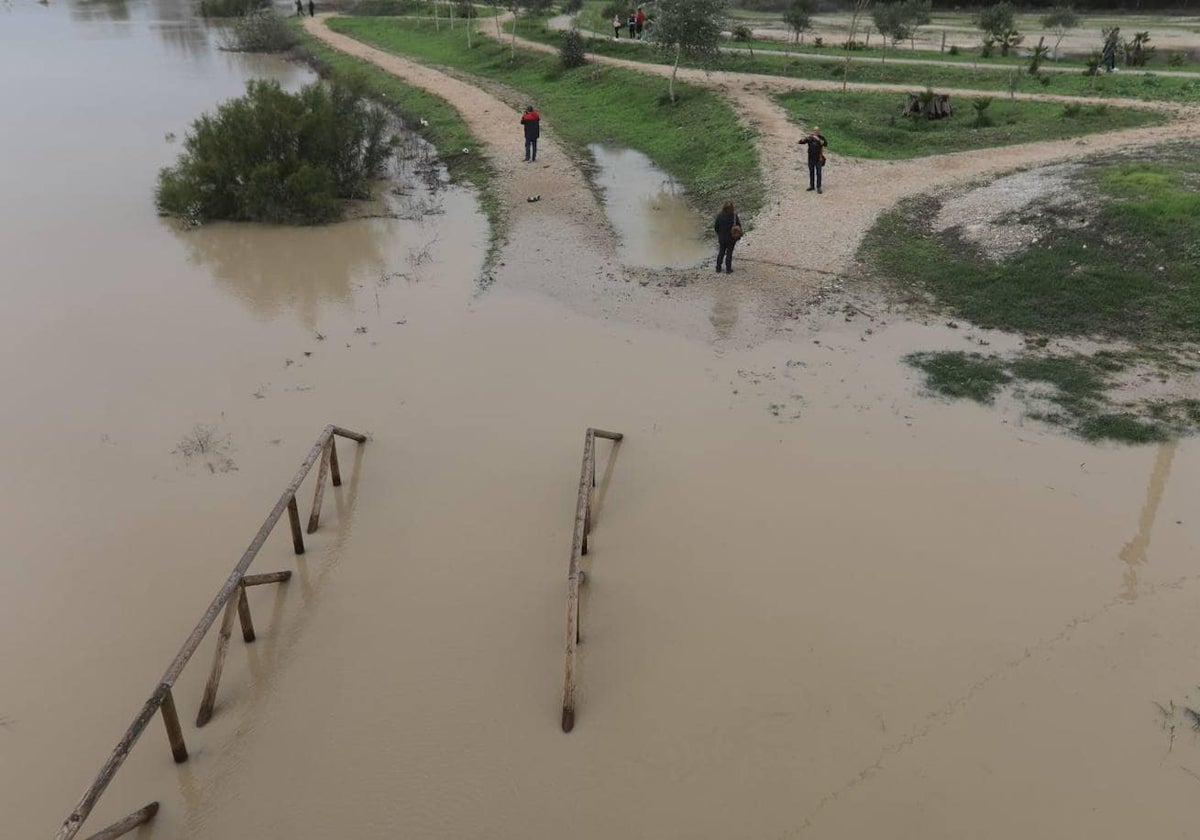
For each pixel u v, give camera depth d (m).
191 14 62.25
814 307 13.75
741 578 8.20
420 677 7.22
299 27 52.19
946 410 10.80
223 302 14.77
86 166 22.73
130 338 13.29
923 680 7.07
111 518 9.16
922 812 6.02
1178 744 6.46
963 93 27.20
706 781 6.27
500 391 11.57
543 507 9.30
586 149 25.23
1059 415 10.55
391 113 30.77
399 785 6.30
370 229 18.73
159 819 6.07
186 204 18.56
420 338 13.20
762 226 17.38
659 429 10.61
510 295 14.73
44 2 69.88
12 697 7.04
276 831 6.00
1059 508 9.00
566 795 6.19
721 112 25.59
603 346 12.76
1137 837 5.82
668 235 17.77
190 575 8.37
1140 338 12.15
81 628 7.74
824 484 9.51
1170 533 8.59
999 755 6.42
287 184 18.83
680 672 7.20
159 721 6.84
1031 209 16.00
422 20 51.47
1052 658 7.23
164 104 30.89
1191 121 22.80
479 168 23.08
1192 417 10.34
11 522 9.09
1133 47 33.03
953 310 13.45
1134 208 14.71
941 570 8.23
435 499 9.46
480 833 5.95
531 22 45.81
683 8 26.80
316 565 8.51
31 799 6.24
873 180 19.59
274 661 7.40
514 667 7.31
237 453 10.29
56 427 10.82
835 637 7.51
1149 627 7.50
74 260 16.55
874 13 35.19
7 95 32.09
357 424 10.87
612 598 8.02
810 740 6.58
